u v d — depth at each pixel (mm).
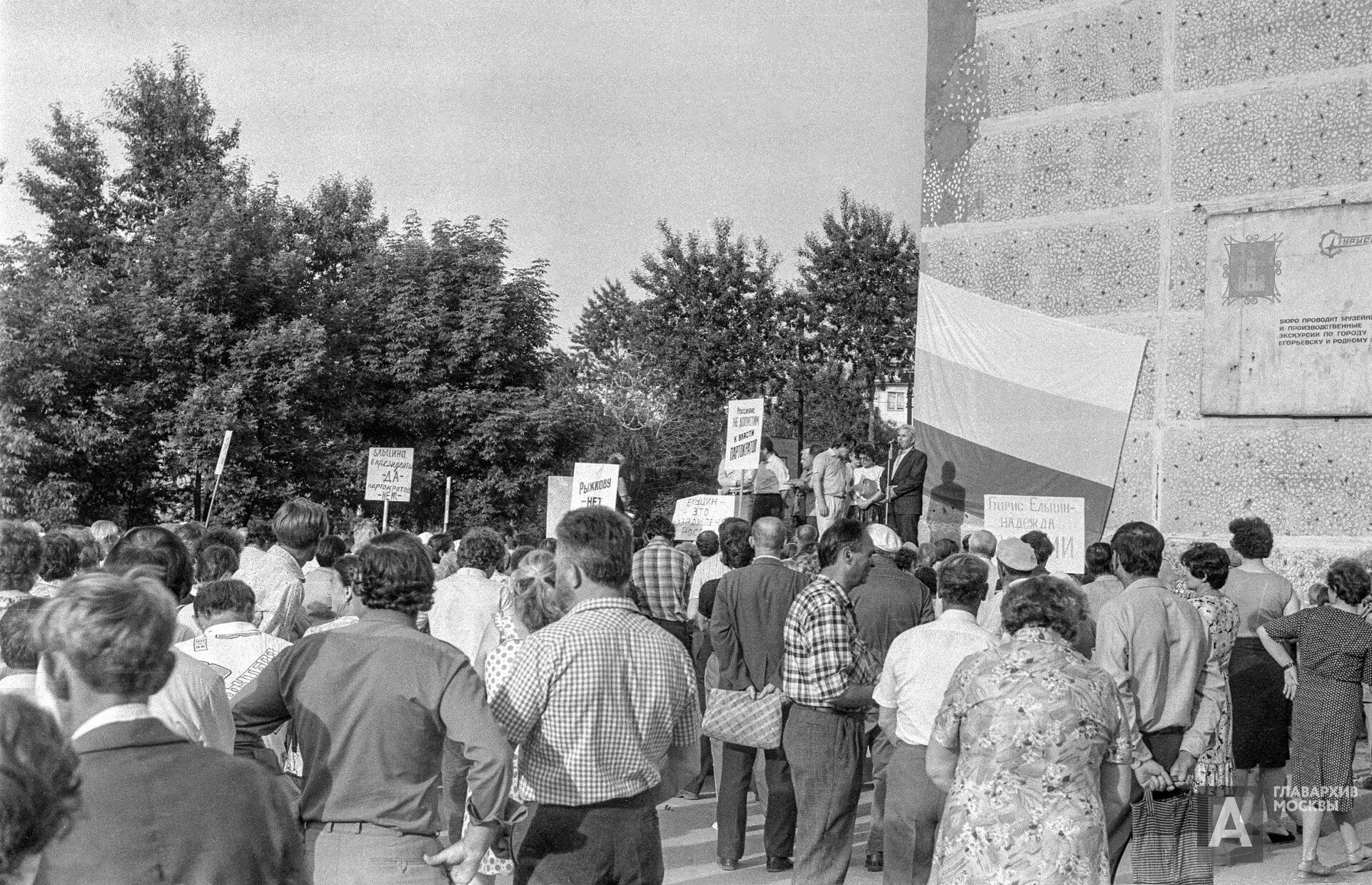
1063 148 11930
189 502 31531
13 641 3709
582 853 4164
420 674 3924
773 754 7727
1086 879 4066
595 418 44938
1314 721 7824
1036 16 12164
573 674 4188
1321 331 10391
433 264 38312
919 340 12477
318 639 4043
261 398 31016
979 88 12500
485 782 3830
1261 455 10695
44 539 6227
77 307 29375
